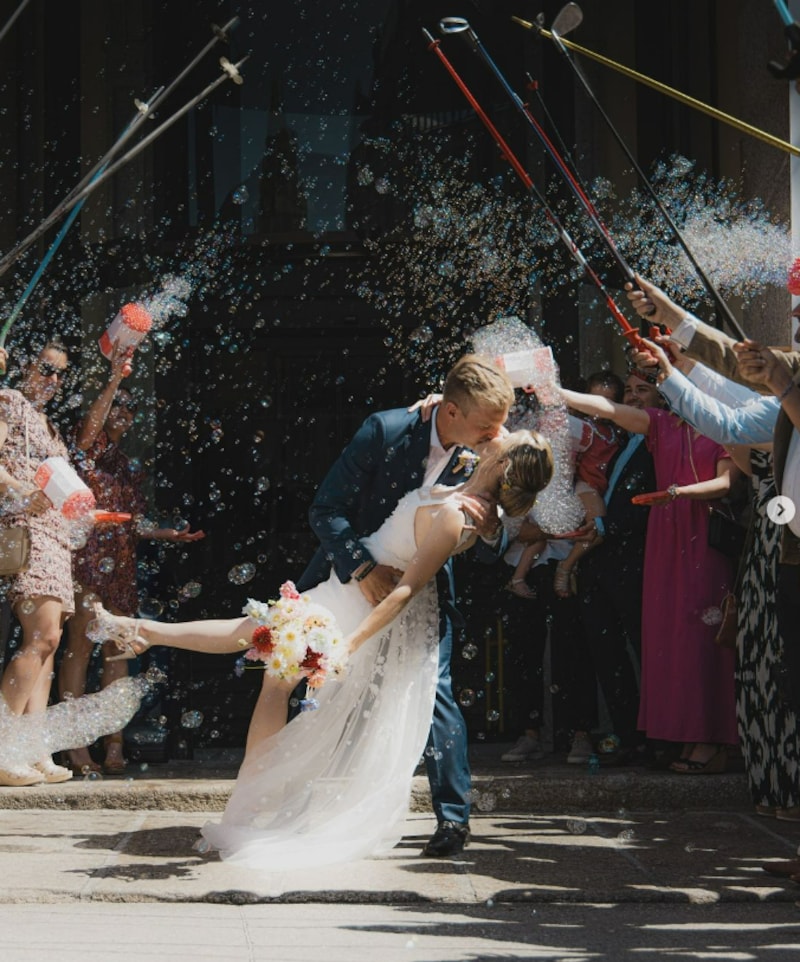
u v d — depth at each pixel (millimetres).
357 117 6535
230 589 6355
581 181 6160
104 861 3541
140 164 6348
